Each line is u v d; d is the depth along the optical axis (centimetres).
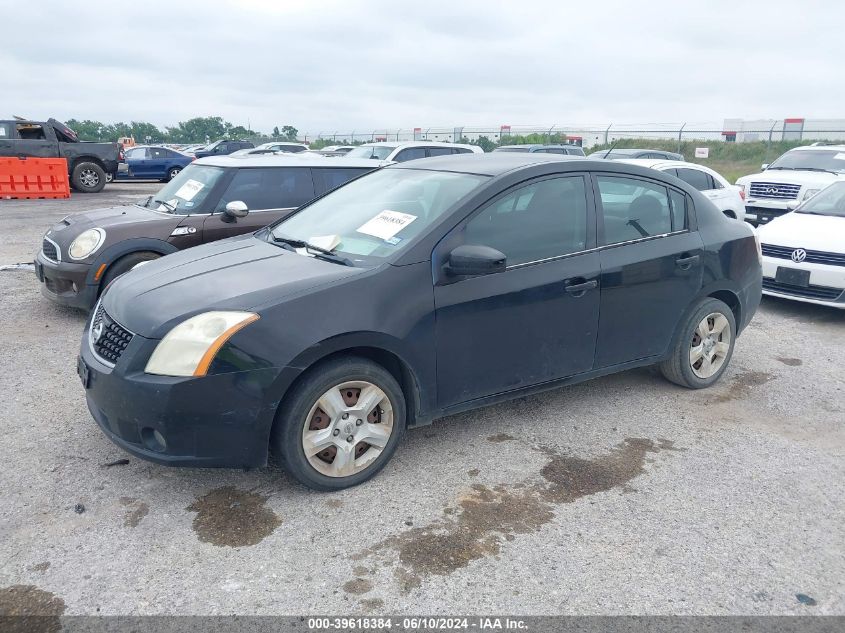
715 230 467
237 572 277
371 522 313
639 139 3192
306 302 317
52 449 375
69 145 1930
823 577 282
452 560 287
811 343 612
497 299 363
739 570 285
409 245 348
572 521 318
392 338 332
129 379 302
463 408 372
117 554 287
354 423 335
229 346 300
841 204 771
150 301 330
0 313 638
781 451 394
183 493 334
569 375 407
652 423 428
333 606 259
